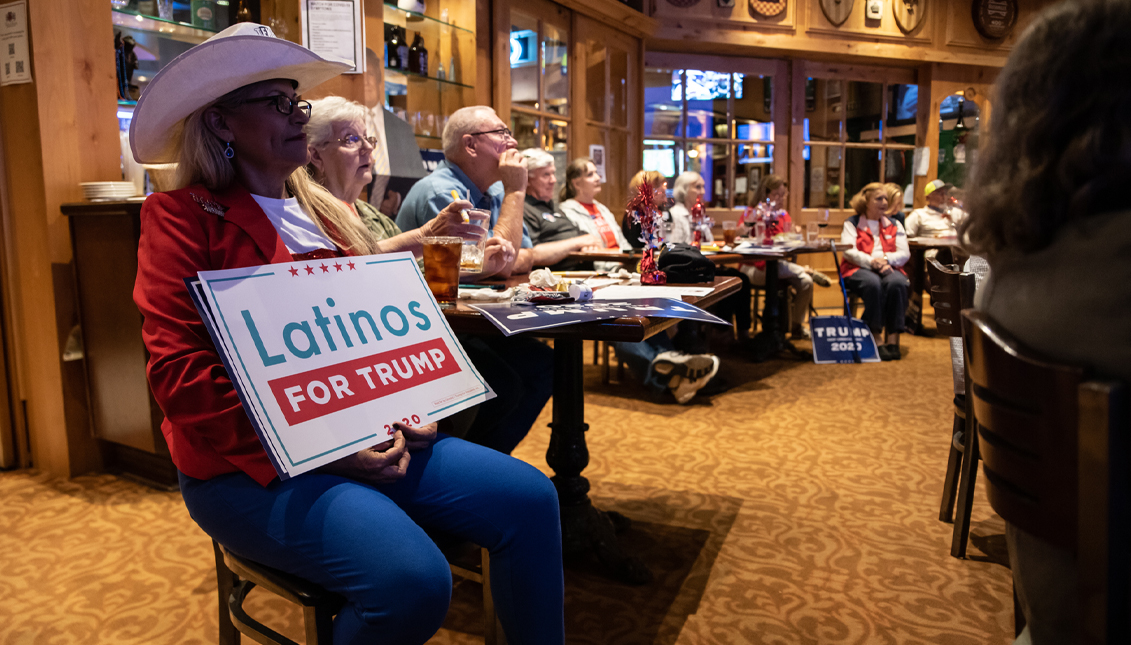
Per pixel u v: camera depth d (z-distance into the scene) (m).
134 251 2.40
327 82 2.93
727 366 4.57
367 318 1.10
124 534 2.11
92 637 1.56
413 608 0.92
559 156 5.30
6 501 2.38
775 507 2.29
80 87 2.55
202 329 1.02
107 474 2.66
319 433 0.95
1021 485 0.66
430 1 3.95
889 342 4.82
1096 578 0.58
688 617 1.63
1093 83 0.58
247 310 0.96
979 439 0.74
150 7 2.84
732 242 4.62
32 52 2.46
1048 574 0.66
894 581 1.79
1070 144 0.58
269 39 1.07
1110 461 0.56
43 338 2.62
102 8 2.60
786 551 1.97
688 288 1.79
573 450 1.88
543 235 3.56
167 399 0.99
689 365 3.47
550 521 1.13
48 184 2.51
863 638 1.54
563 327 1.29
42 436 2.69
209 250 1.07
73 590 1.77
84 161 2.59
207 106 1.13
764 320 4.82
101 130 2.62
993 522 2.16
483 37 4.49
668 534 2.09
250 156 1.17
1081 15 0.60
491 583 1.13
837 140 7.11
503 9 4.57
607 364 4.07
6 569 1.88
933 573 1.84
